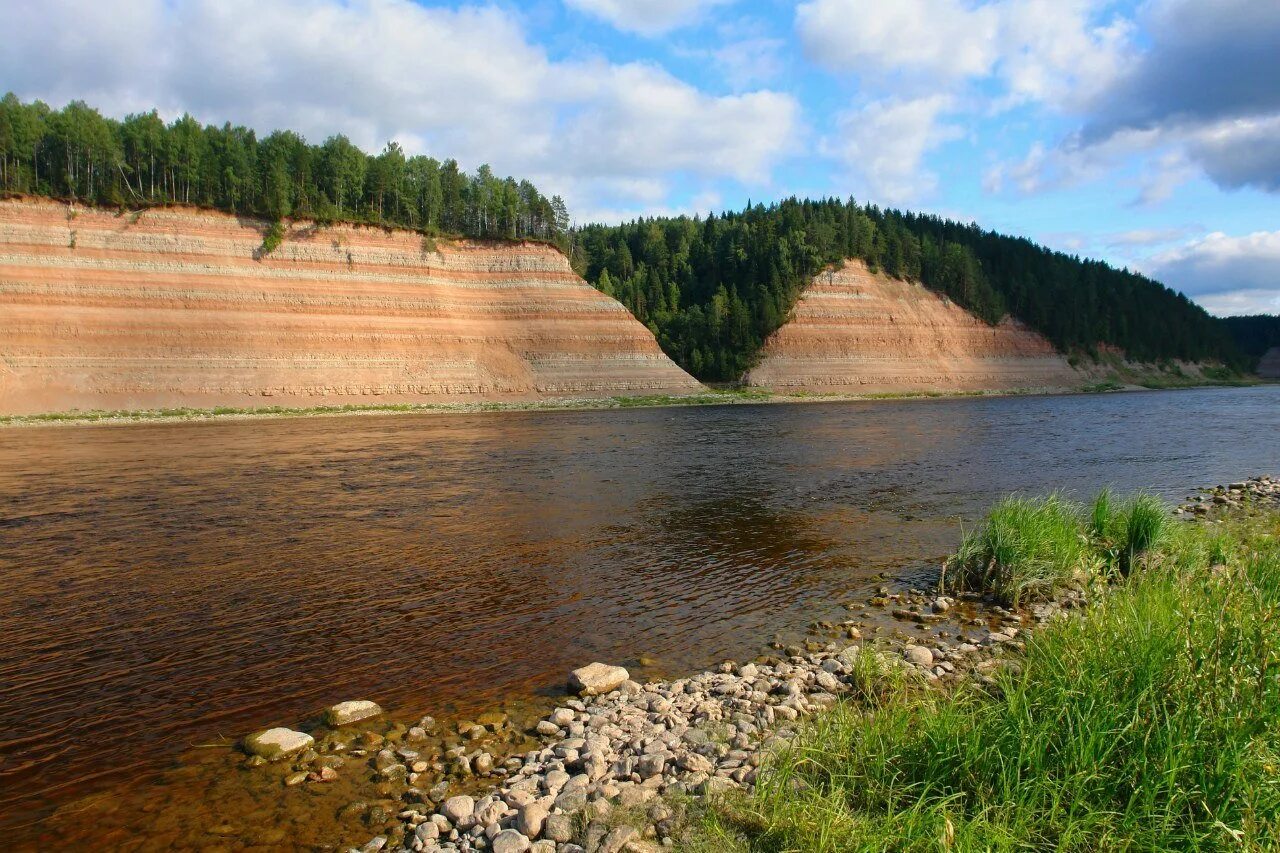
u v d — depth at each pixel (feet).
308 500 67.51
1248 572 25.43
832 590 39.17
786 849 15.28
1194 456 95.66
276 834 18.04
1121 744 16.29
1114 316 437.99
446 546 49.47
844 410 214.07
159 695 26.50
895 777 16.93
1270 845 12.84
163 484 77.05
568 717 24.07
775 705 24.03
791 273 349.20
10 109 230.07
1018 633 31.04
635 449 111.75
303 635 32.60
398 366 240.94
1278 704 15.83
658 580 41.27
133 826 18.45
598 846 16.17
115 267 211.41
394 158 281.74
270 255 235.40
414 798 19.53
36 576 42.04
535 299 270.67
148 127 248.93
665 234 486.38
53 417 176.86
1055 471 82.74
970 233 480.64
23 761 21.85
